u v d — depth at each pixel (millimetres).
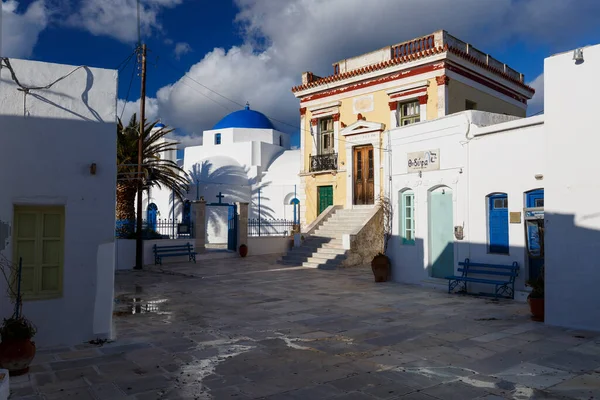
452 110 19969
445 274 13172
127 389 5379
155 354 6781
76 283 7391
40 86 7234
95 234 7551
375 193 20453
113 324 8844
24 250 7168
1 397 4930
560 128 8758
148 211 34625
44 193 7191
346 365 6250
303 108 24969
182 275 16953
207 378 5750
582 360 6430
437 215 13430
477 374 5871
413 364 6289
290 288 13539
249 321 9102
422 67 20266
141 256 19172
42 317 7133
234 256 23328
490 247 11930
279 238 25484
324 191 24031
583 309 8289
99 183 7605
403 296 11906
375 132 20625
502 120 13039
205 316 9617
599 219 8195
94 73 7637
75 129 7449
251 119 39688
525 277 11078
